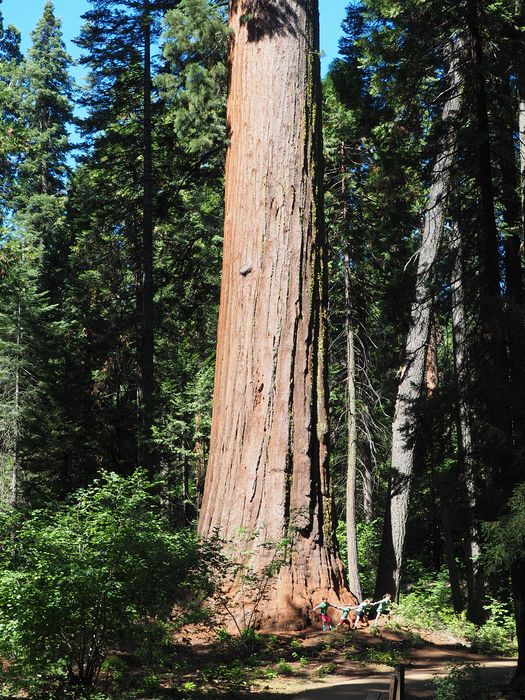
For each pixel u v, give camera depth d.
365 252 23.95
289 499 15.45
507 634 18.28
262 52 17.38
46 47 45.56
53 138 43.31
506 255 13.73
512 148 14.13
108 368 32.56
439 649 14.63
